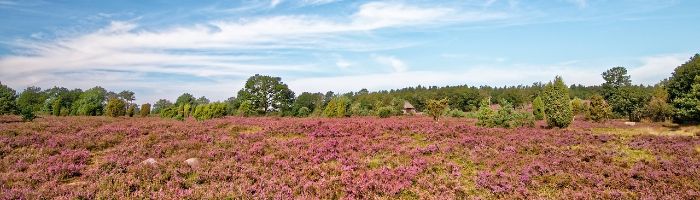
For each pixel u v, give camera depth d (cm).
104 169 1339
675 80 5172
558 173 1365
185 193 1077
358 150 1809
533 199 1120
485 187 1244
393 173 1345
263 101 8775
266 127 2791
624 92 6200
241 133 2378
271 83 8844
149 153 1659
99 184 1123
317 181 1262
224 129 2675
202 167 1373
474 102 13750
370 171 1387
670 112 4825
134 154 1619
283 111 6231
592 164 1508
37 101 9188
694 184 1215
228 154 1645
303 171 1362
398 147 1875
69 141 1911
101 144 1875
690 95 4028
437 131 2492
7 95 4962
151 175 1233
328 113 5162
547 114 3334
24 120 3716
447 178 1338
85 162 1509
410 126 2827
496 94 15275
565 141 2145
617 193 1138
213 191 1097
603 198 1118
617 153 1767
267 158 1566
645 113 5441
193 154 1617
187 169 1320
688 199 1093
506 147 1878
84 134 2189
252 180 1238
